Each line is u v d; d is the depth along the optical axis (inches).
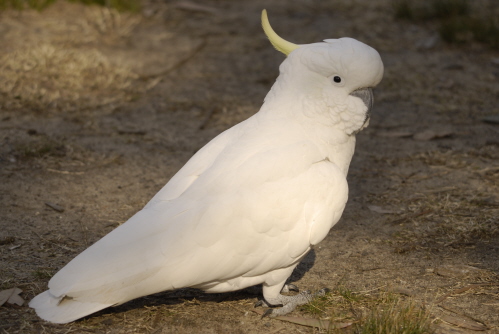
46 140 441.4
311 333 245.6
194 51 673.0
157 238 225.6
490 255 311.1
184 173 249.8
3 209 345.7
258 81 605.0
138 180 398.9
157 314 255.3
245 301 271.9
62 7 743.7
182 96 558.3
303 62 248.5
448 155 452.1
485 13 776.3
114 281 220.2
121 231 228.2
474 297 271.6
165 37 708.0
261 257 235.1
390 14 794.8
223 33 732.7
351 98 247.9
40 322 241.0
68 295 219.0
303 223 237.5
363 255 313.6
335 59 241.9
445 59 665.6
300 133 249.8
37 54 564.4
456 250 317.4
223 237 229.0
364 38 715.4
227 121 512.7
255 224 231.0
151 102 540.4
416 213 361.7
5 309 249.3
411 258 309.6
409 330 234.4
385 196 388.5
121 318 250.1
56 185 383.2
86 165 415.5
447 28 708.7
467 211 361.4
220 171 238.8
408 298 270.5
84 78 559.5
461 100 565.0
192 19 777.6
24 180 385.7
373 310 249.1
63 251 303.6
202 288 242.8
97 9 749.9
